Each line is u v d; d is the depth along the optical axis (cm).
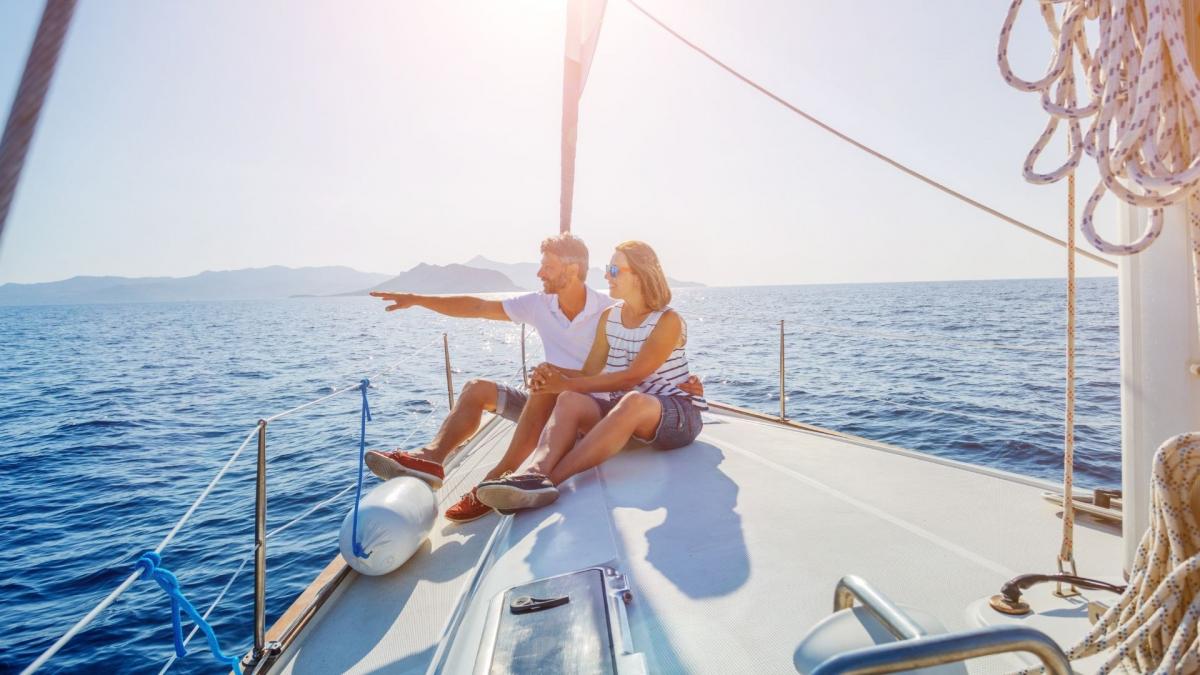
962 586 154
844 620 91
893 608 85
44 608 539
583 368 298
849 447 279
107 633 471
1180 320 117
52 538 713
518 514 224
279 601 489
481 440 371
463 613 178
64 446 1232
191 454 1103
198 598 509
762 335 2575
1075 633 131
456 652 155
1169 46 89
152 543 669
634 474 249
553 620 147
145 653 443
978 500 206
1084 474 642
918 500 209
